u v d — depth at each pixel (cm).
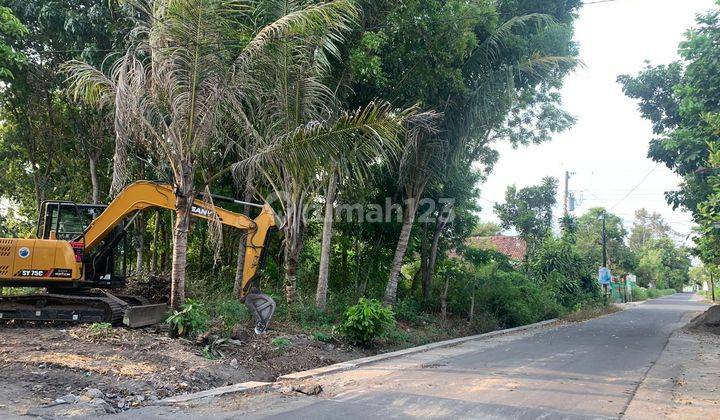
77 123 1567
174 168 1106
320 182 1434
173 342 962
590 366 1038
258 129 1297
